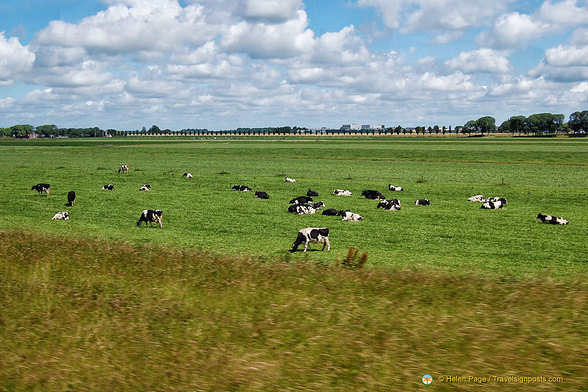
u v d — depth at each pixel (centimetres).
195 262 1483
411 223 2892
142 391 698
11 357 825
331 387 666
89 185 4991
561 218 2855
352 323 898
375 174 6444
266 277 1259
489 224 2847
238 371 732
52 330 947
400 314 930
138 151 12938
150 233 2555
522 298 991
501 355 717
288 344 827
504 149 12988
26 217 3128
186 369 753
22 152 12525
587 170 6731
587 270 1722
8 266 1473
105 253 1650
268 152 12169
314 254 2011
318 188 4744
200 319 971
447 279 1207
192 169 7288
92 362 798
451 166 7712
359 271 1323
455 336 803
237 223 2886
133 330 927
